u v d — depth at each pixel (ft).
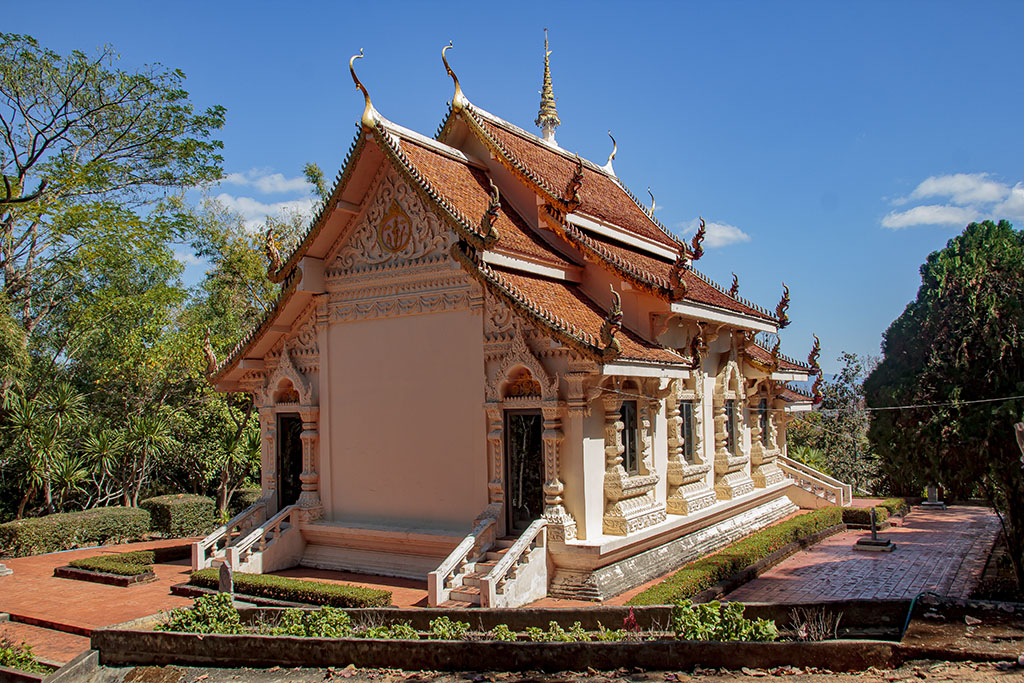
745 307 81.87
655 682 30.81
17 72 91.66
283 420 74.59
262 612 46.50
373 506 66.54
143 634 41.27
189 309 163.63
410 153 64.75
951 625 31.45
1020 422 49.60
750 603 36.47
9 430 96.58
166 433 111.75
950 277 61.26
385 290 66.80
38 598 61.67
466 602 51.75
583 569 55.36
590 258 65.16
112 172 101.04
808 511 95.81
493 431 59.67
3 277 101.96
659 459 67.36
